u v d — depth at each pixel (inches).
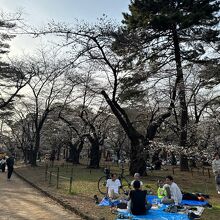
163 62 915.4
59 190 658.8
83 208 461.1
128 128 913.5
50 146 2615.7
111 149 2512.3
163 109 1003.9
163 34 873.5
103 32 753.0
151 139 919.7
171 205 442.9
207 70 970.1
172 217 405.7
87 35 746.8
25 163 2239.2
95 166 1422.2
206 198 549.6
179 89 920.9
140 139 932.0
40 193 666.2
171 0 882.8
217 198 557.9
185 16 807.7
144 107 1213.1
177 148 862.5
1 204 525.3
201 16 823.1
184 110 980.6
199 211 438.0
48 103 1654.8
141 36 839.1
